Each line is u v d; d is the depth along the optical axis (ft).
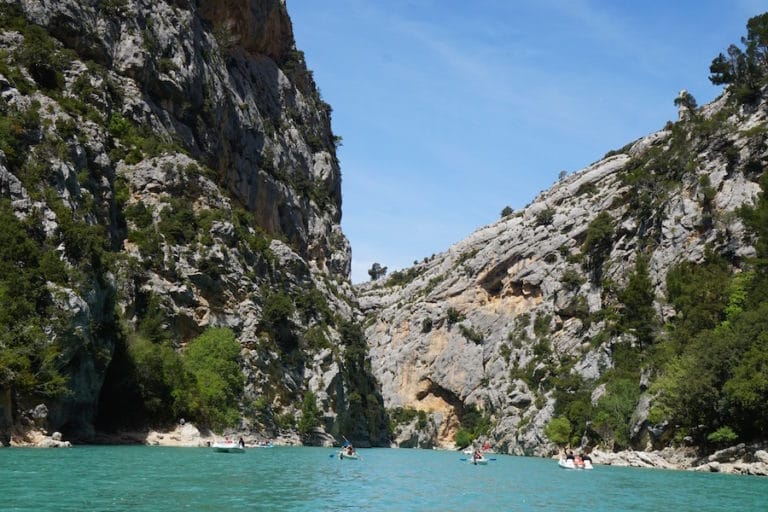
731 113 396.57
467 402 538.88
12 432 190.29
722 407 218.38
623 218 453.99
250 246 388.37
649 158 483.10
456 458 325.62
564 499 137.08
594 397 343.26
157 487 124.16
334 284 519.19
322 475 174.29
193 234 348.59
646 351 339.77
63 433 224.53
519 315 526.16
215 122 418.92
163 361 277.44
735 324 238.68
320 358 402.11
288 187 506.07
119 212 321.11
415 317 608.60
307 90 610.24
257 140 480.64
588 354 394.11
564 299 470.80
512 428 435.12
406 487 156.25
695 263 349.00
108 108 338.13
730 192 356.38
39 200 228.43
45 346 198.18
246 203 448.65
